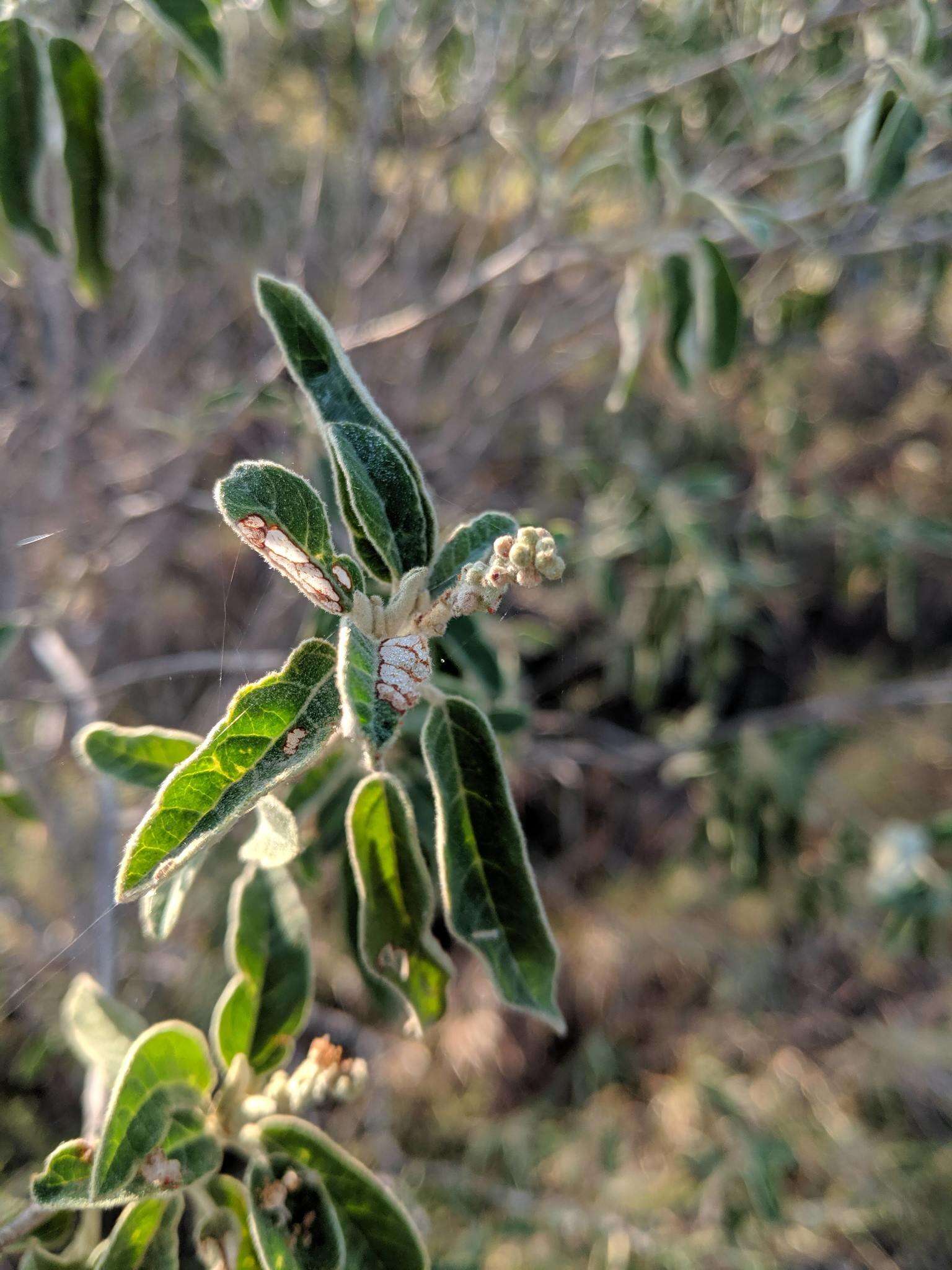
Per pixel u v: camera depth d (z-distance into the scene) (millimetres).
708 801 3074
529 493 3580
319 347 798
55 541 2443
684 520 2688
